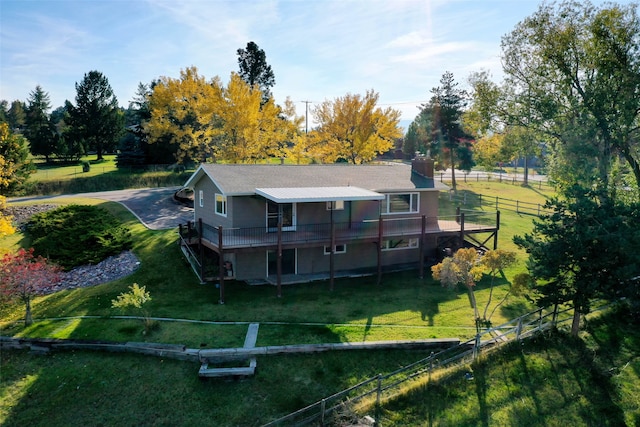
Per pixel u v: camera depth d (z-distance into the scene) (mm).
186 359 13156
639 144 22766
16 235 23875
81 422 10852
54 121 91250
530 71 25125
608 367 13359
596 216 13453
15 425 10766
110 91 62312
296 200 17547
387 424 10820
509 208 36781
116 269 20281
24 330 14820
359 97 36250
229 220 19609
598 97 21328
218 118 35031
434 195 24062
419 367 13289
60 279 19219
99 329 14805
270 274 20938
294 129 36812
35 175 44594
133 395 11766
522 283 14914
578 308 14195
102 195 35500
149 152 49344
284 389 12109
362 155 36969
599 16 21219
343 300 18172
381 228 20297
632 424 11047
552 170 24391
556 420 11125
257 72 52312
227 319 15789
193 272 20219
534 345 14359
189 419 10977
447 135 47969
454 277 16234
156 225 26281
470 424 10891
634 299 13094
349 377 12742
